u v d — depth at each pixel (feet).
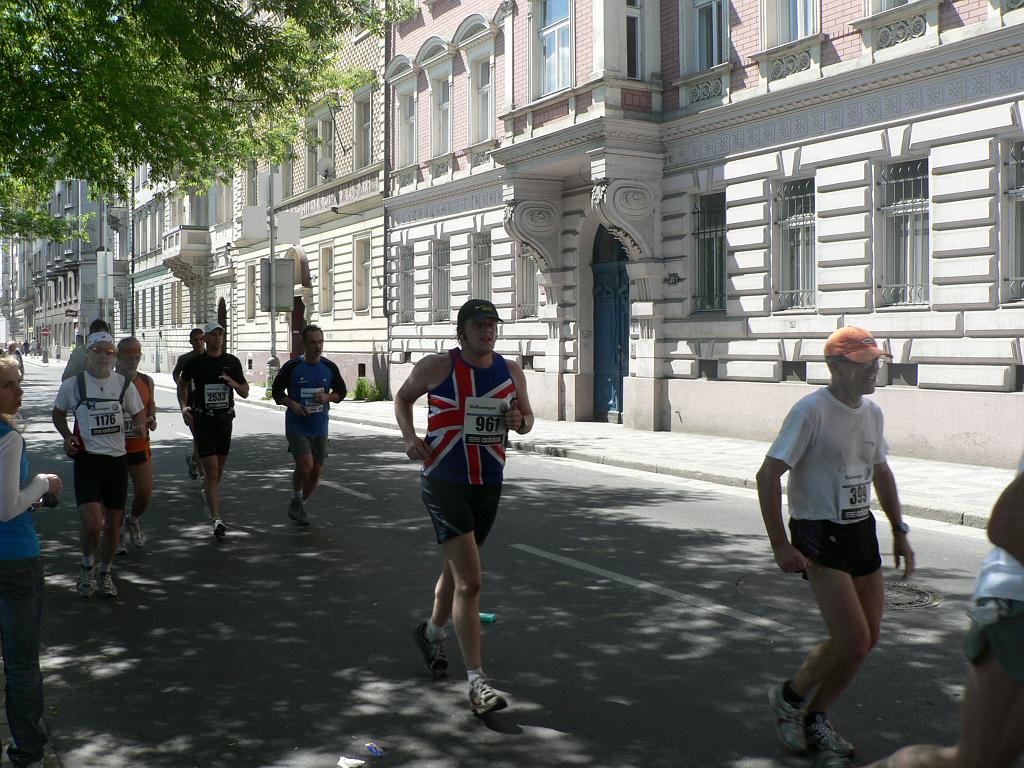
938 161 42.47
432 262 82.84
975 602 8.91
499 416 16.10
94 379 22.82
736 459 44.60
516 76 65.82
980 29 40.09
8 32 39.63
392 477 42.29
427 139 82.84
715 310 55.26
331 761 13.98
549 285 66.85
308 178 108.17
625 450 48.44
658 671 17.44
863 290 46.03
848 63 45.88
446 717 15.55
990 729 8.70
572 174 64.49
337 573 25.20
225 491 38.58
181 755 14.24
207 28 39.81
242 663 18.28
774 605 21.53
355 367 96.99
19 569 13.35
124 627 20.62
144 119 41.91
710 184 54.19
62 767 13.85
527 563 25.79
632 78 56.34
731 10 52.60
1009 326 39.88
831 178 47.29
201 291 149.79
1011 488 8.63
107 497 23.08
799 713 13.94
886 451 13.82
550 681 17.04
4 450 13.19
